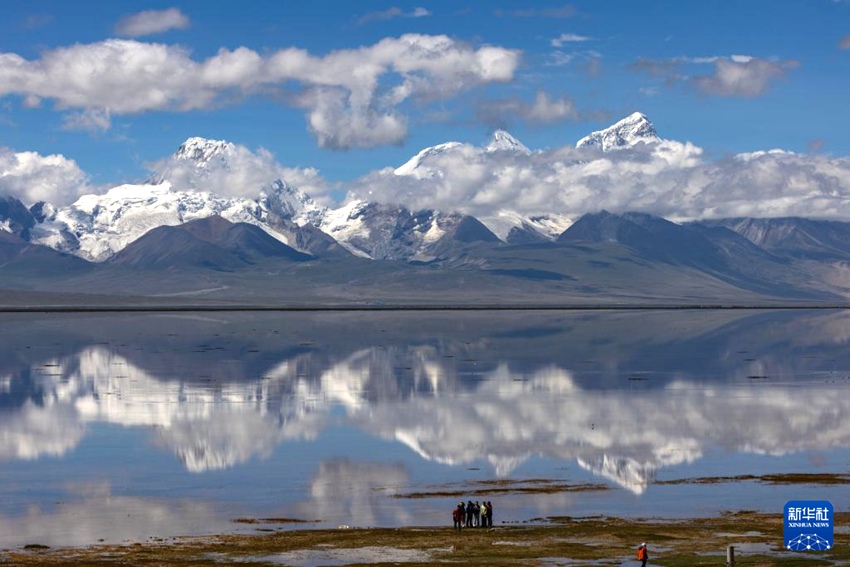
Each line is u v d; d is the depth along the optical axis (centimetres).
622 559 14838
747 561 14588
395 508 19538
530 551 15425
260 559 15162
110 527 18062
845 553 15025
